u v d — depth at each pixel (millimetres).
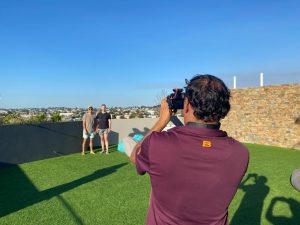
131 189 7828
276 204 6688
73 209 6332
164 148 1720
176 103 1882
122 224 5551
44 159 12430
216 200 1754
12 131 11188
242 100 18141
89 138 14945
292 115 15641
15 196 7266
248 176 9328
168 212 1764
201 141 1743
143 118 17719
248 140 17906
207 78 1796
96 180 8789
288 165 11094
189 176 1707
